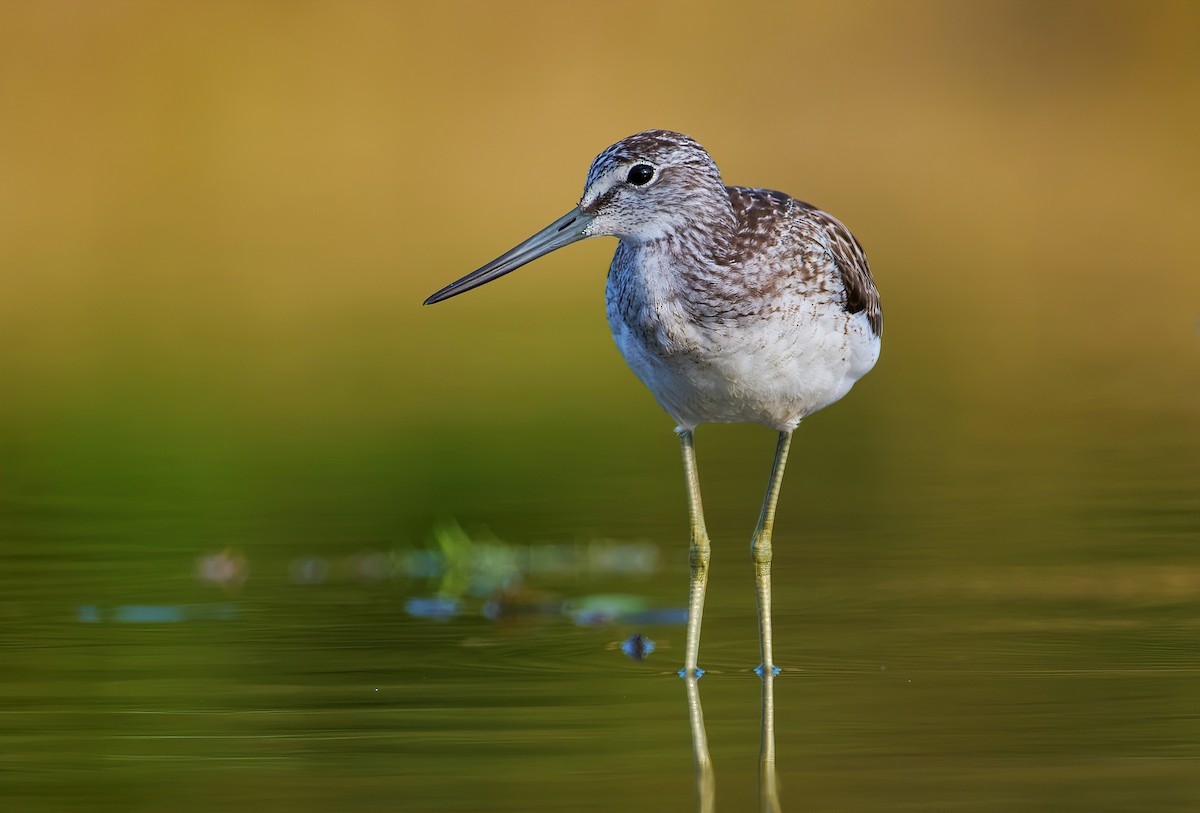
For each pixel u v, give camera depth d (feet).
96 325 73.31
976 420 59.06
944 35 110.01
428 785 25.72
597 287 86.79
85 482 49.83
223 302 78.18
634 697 30.58
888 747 27.17
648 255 32.89
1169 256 91.15
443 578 40.34
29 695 30.42
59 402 59.88
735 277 32.40
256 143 96.84
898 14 109.81
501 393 62.64
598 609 37.47
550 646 34.42
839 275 33.30
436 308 80.59
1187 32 110.83
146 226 90.48
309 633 35.17
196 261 85.10
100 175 94.53
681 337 32.65
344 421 57.67
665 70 103.19
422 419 58.08
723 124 100.89
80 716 29.22
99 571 40.14
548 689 31.07
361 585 39.52
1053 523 43.83
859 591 37.68
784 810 24.44
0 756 27.14
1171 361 68.74
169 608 36.96
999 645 33.17
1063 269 88.94
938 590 37.55
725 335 32.55
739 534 43.80
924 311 80.02
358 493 48.85
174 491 48.88
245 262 84.99
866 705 29.50
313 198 93.97
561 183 93.71
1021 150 104.73
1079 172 102.37
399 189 93.45
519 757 27.04
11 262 84.33
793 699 30.07
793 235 32.94
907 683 30.81
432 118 99.55
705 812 24.45
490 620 36.60
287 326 73.97
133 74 98.32
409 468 51.83
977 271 88.84
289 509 46.88
